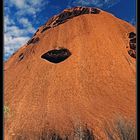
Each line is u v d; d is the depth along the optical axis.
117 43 50.53
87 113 41.44
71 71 47.31
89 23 52.66
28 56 51.59
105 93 44.41
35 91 45.94
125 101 43.00
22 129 40.06
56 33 52.66
